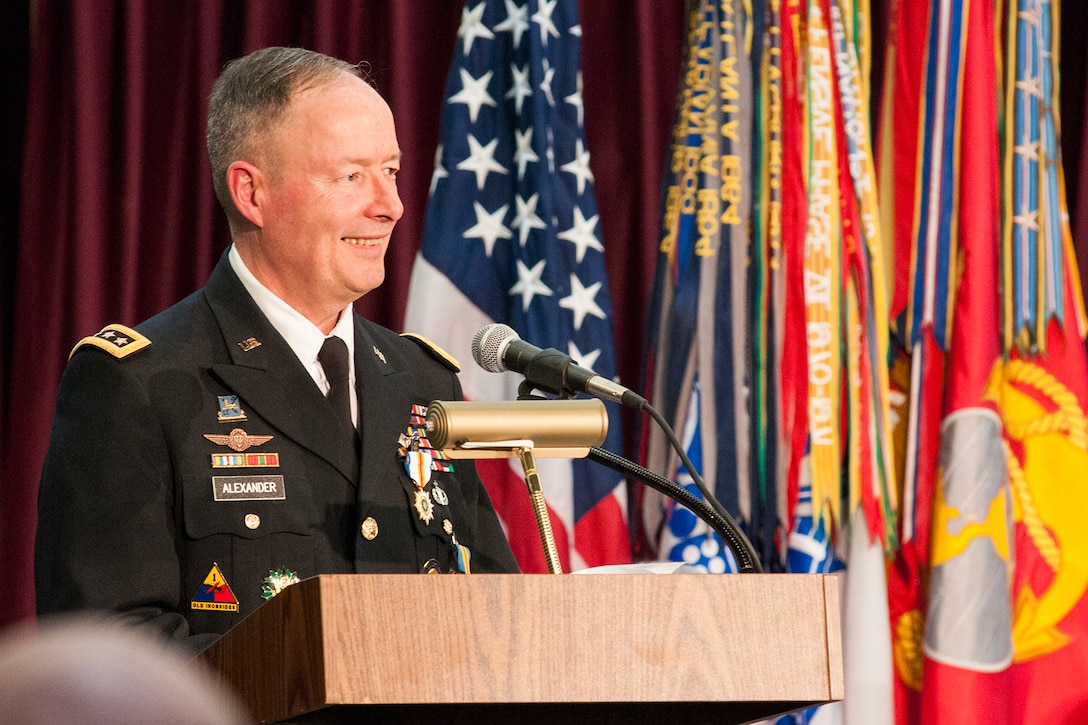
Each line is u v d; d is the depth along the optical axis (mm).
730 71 8820
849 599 8375
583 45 9648
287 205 5020
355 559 4723
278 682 3025
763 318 8570
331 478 4852
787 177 8703
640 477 4480
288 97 5062
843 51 9000
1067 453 8742
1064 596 8609
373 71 9297
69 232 8461
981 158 8914
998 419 8617
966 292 8758
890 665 8273
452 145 8844
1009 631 8375
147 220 8828
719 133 8781
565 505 8391
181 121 8930
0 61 8828
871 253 8766
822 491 8391
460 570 4984
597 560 8469
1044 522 8672
